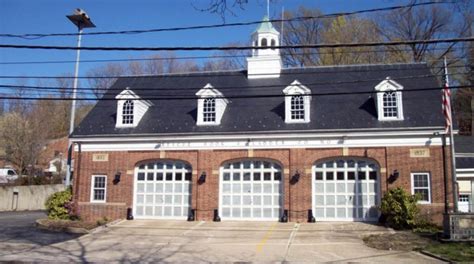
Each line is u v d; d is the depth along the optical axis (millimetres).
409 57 44500
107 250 19719
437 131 25578
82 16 32031
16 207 43906
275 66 32375
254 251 19297
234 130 28062
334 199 26953
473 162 31062
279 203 27562
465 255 17344
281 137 27438
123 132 29531
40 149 55688
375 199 26484
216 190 27906
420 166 25734
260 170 28062
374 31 49375
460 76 44188
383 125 26500
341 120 27438
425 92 28125
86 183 29438
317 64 51000
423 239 21016
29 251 19297
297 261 17203
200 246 20562
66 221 27594
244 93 30969
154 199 29000
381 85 27203
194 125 29078
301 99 28125
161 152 28938
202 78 33469
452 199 25062
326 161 27297
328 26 51594
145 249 19922
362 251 18984
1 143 55125
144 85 33469
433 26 42688
